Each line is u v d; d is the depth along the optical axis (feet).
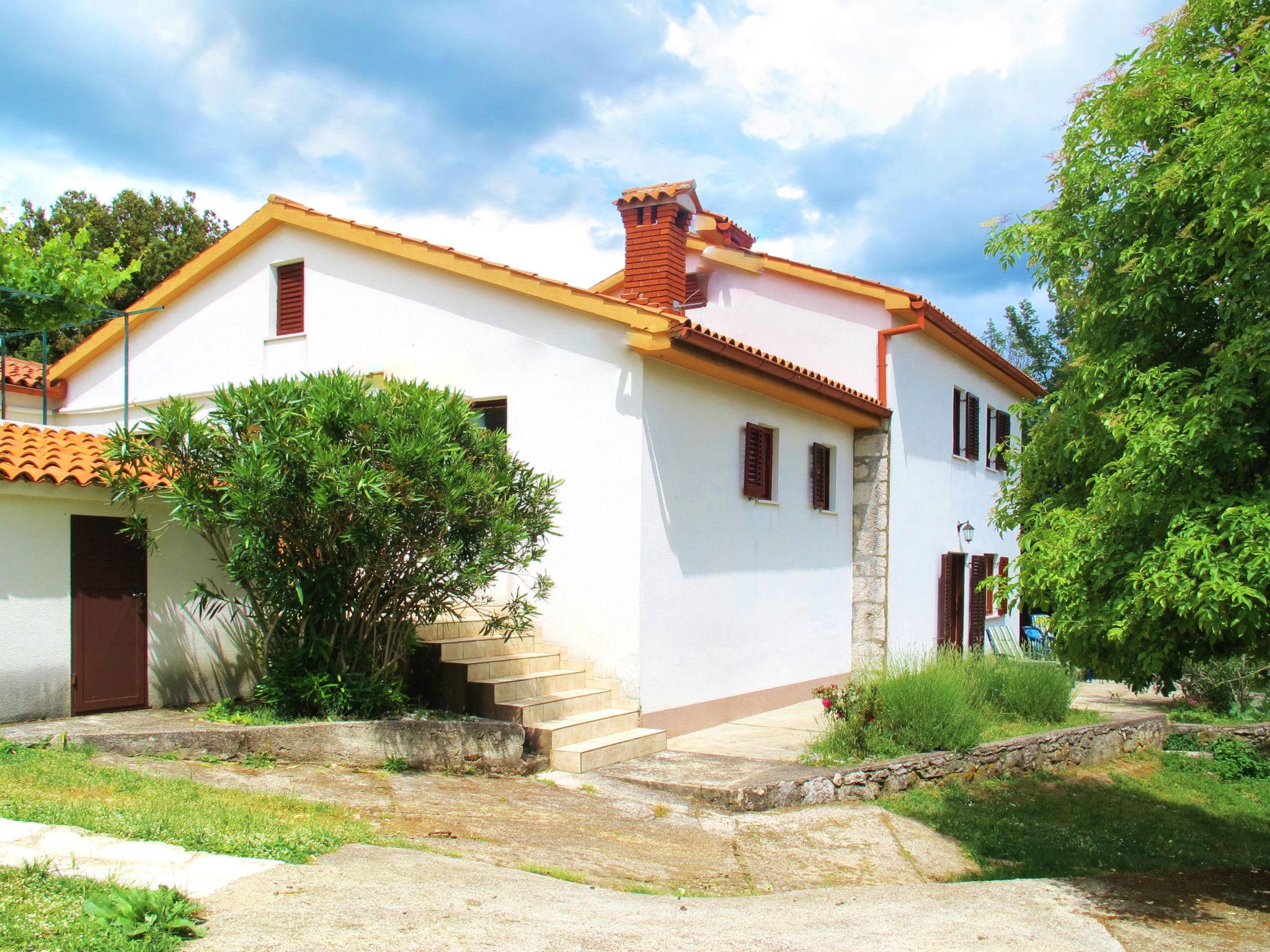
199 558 29.27
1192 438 18.33
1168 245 19.71
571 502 32.86
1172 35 20.83
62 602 25.81
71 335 73.36
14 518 24.93
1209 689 46.06
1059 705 38.55
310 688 26.25
